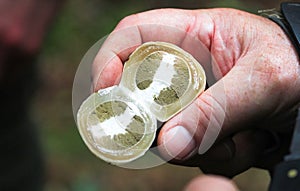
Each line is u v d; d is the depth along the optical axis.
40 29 0.51
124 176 0.81
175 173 0.81
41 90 0.95
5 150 0.58
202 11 0.41
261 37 0.40
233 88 0.38
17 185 0.59
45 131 0.88
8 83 0.54
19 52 0.50
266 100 0.39
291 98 0.39
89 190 0.79
